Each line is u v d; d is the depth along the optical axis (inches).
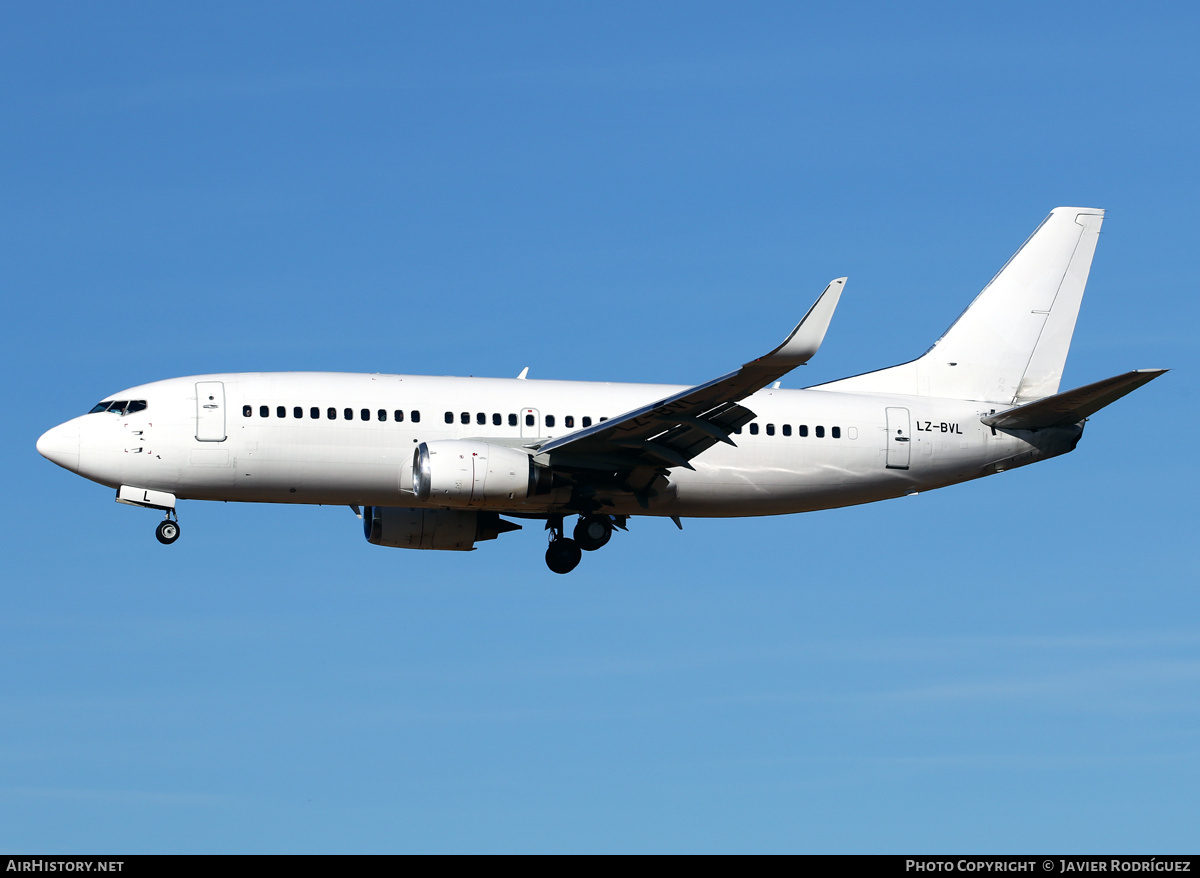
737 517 5433.1
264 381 4899.1
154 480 4771.2
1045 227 5748.0
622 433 4746.6
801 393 5369.1
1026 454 5482.3
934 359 5615.2
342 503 4960.6
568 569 5344.5
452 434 4923.7
